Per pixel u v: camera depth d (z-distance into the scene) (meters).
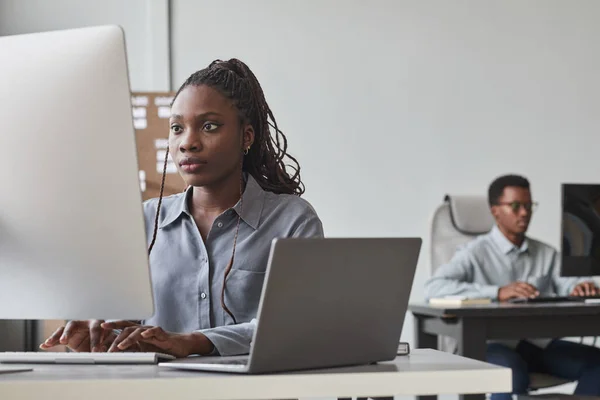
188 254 1.71
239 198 1.74
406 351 1.44
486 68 5.27
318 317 1.19
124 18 4.94
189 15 4.99
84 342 1.52
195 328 1.70
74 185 1.23
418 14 5.20
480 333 3.15
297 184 1.91
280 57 5.06
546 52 5.32
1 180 1.25
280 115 5.06
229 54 5.02
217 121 1.66
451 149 5.22
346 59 5.12
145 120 4.91
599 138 5.38
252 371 1.14
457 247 3.99
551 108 5.33
